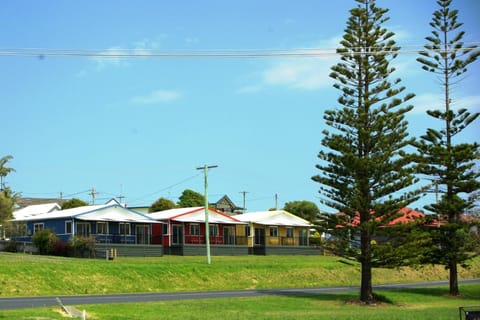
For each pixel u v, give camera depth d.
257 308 27.05
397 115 33.81
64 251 49.91
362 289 33.62
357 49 34.28
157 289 36.47
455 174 38.84
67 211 56.19
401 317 23.47
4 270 33.34
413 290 39.38
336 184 34.28
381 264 33.91
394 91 33.88
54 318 19.31
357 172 33.69
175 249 58.81
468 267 39.81
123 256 52.66
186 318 21.81
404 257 33.94
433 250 38.97
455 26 38.72
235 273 42.03
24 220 55.75
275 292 35.62
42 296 30.61
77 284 34.16
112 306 24.55
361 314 25.11
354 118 33.84
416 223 35.25
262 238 65.69
